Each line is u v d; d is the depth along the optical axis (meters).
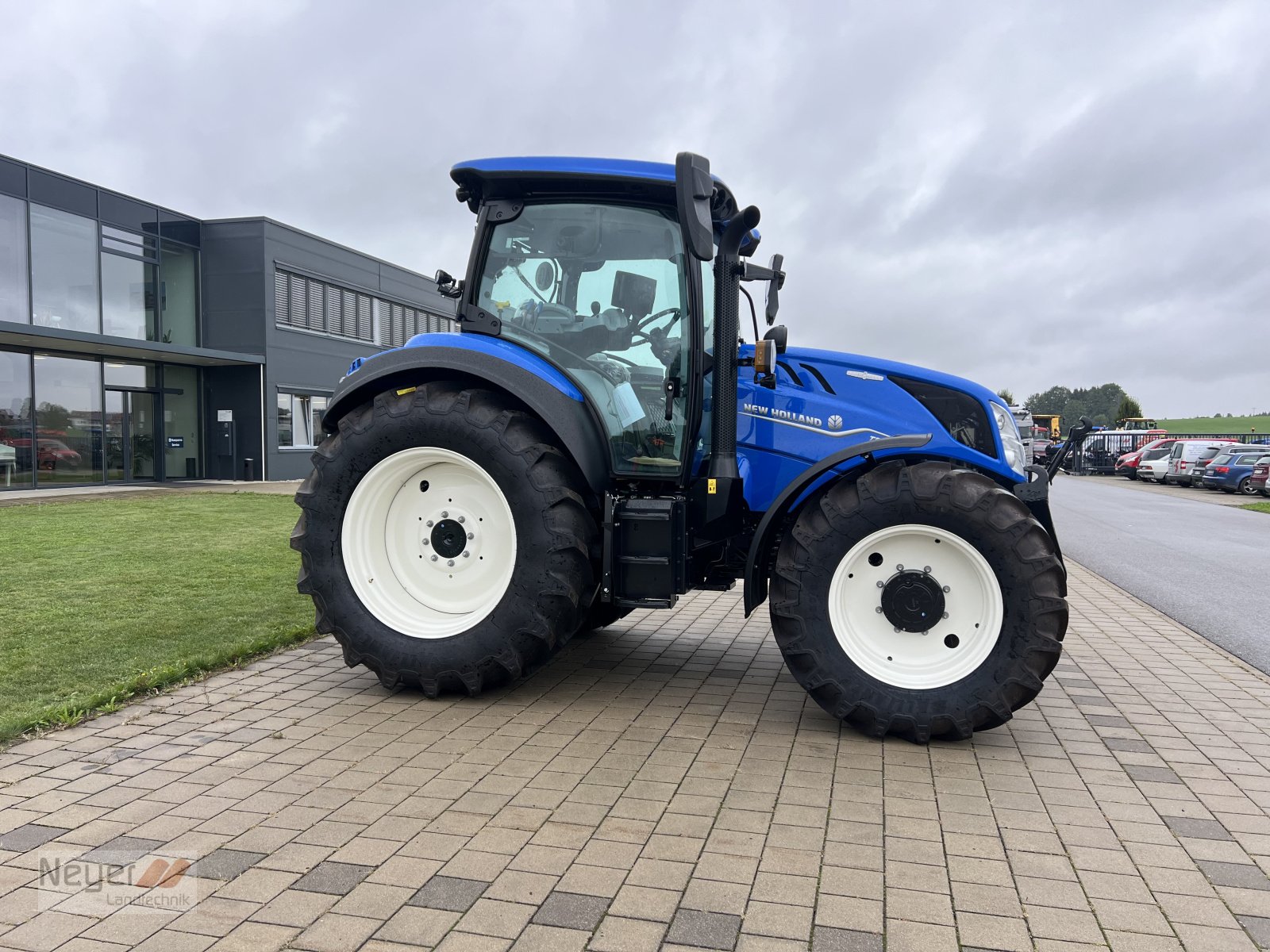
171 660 5.24
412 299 31.53
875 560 4.31
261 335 23.81
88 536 11.30
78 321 20.31
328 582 4.79
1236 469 27.20
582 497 4.74
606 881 2.82
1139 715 4.74
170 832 3.12
